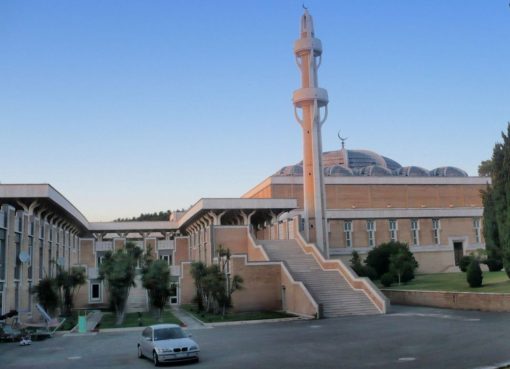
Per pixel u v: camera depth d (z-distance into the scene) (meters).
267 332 30.42
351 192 74.94
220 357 21.81
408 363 18.64
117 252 41.69
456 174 84.44
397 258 53.50
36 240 43.16
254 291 43.59
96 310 52.53
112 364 20.97
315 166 56.84
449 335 25.22
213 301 43.91
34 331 32.09
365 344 23.84
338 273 46.19
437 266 70.19
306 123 57.72
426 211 71.50
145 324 37.22
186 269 55.31
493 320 30.27
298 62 59.28
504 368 16.61
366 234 69.38
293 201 56.69
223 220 65.56
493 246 54.38
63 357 23.39
